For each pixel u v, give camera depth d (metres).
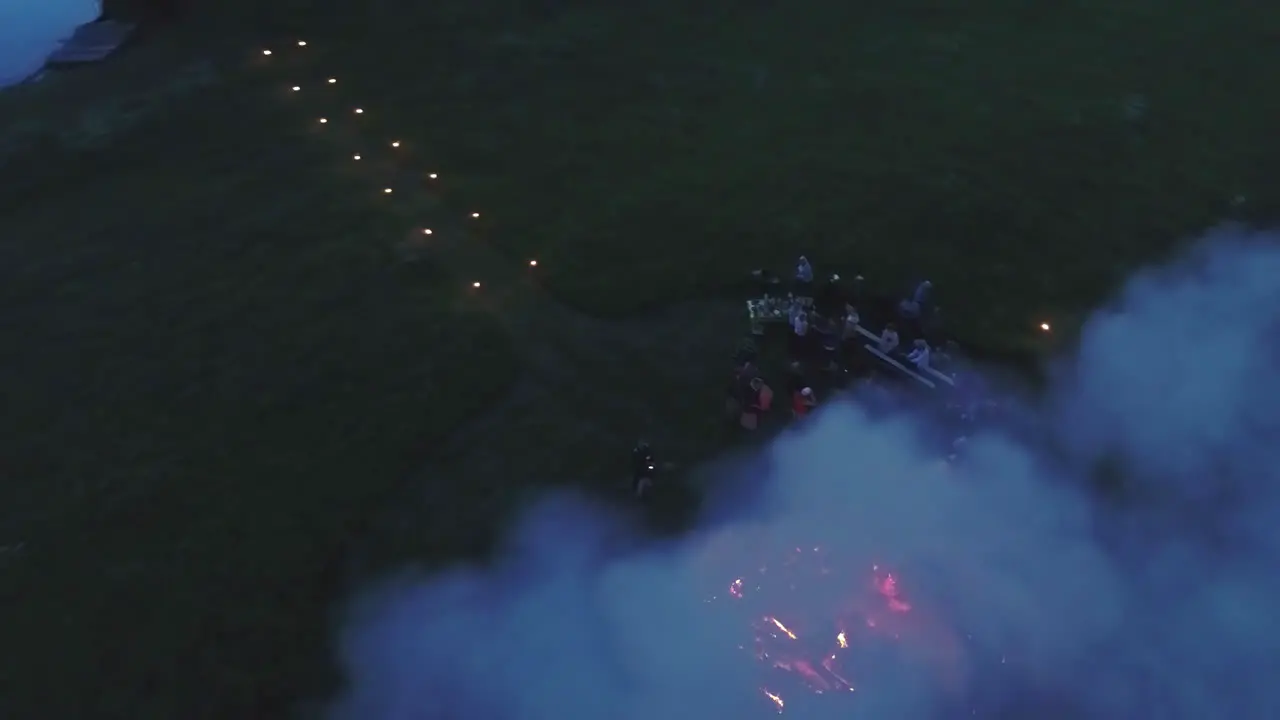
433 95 36.28
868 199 30.33
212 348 25.59
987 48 38.91
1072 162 32.16
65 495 21.97
